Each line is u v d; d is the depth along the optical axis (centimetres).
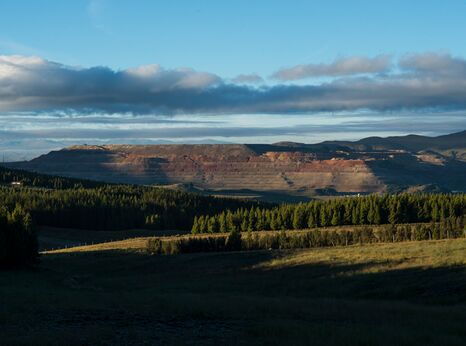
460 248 5744
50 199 18175
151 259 8231
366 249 6600
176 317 2611
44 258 9238
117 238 16812
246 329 2339
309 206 14675
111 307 2830
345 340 2086
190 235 14625
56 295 3328
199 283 5759
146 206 19625
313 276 5412
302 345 2000
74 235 16812
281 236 9612
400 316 2864
